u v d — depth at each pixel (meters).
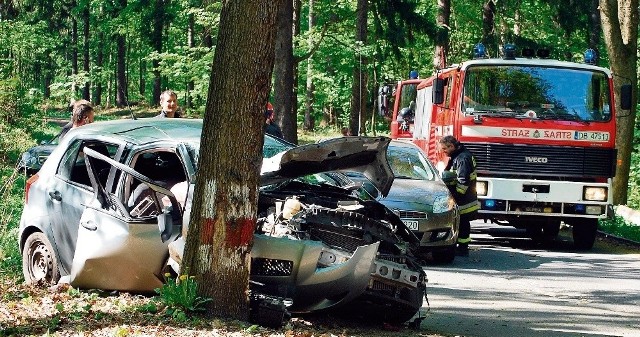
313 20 35.25
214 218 7.75
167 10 40.62
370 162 8.92
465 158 15.60
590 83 17.70
